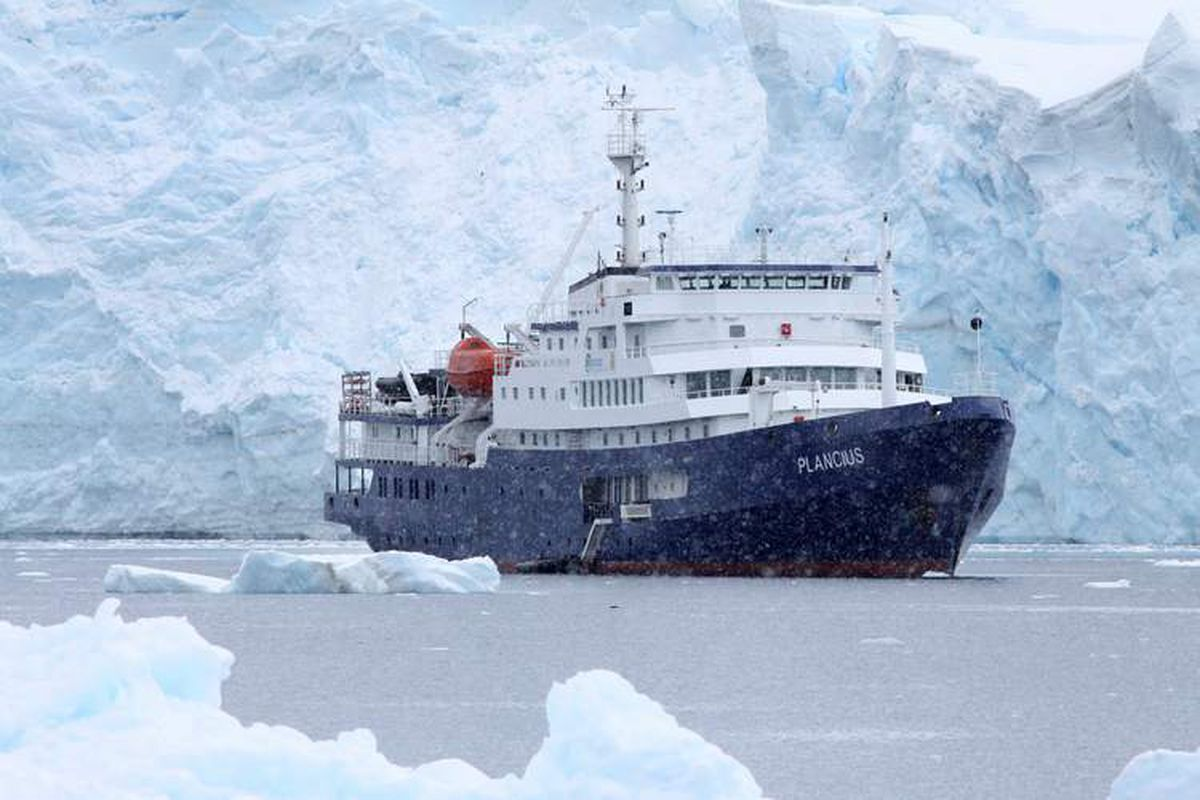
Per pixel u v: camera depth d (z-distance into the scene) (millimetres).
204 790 77812
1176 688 169500
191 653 84688
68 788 76062
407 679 175000
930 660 188000
